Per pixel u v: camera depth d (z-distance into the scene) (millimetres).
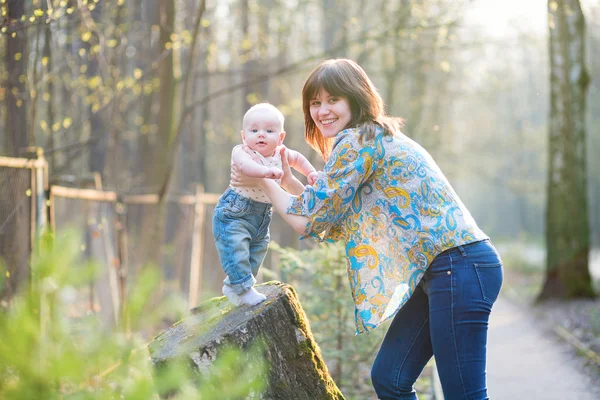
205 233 10617
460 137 39406
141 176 11922
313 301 5031
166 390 1475
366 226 2939
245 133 2990
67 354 1359
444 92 24250
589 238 12984
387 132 2914
